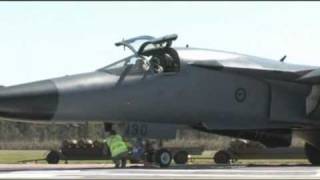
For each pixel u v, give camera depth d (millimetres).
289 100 83438
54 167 78875
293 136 91125
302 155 107375
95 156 110812
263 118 82062
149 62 76000
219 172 64812
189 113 77250
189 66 77188
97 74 73938
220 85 79000
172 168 72500
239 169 70812
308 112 84062
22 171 66812
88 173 62562
